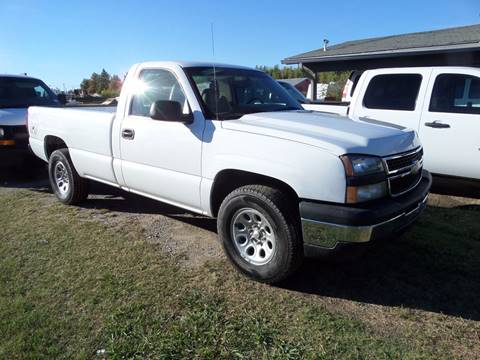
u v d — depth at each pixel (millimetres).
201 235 4676
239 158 3533
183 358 2662
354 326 2996
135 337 2863
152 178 4383
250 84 4582
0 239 4613
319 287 3549
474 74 5855
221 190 3912
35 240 4559
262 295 3414
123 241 4488
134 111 4617
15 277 3729
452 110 6012
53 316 3127
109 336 2883
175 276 3717
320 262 3990
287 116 3918
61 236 4656
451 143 5992
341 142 3182
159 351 2717
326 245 3152
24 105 8281
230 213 3633
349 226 3029
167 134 4133
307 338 2861
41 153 6250
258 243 3615
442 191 6535
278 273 3414
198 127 3889
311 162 3148
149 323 3027
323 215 3098
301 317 3104
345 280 3668
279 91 4863
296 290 3498
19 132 7246
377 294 3447
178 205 4305
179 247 4344
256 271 3545
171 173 4172
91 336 2898
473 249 4254
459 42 12336
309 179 3154
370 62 15445
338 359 2660
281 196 3348
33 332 2936
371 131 3508
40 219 5242
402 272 3805
